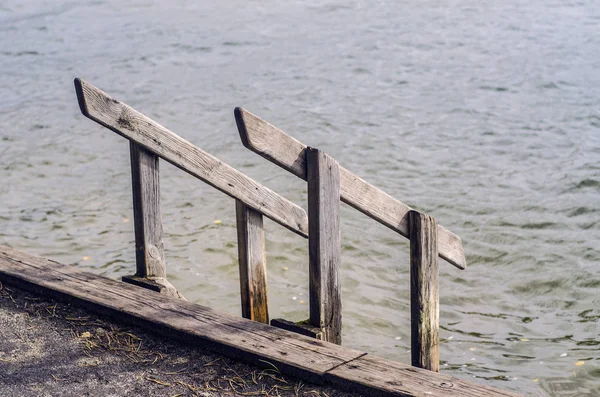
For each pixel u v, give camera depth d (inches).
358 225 408.8
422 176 487.2
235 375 156.9
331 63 794.2
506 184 474.0
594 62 784.3
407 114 622.2
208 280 337.4
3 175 475.8
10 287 196.2
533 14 1037.8
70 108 641.0
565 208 438.3
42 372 158.4
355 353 160.1
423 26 973.2
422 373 151.7
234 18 1030.4
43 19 1034.1
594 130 580.7
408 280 348.2
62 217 409.1
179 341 169.8
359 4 1121.4
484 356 285.9
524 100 661.3
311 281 171.6
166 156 172.7
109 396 149.6
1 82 730.8
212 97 674.8
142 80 737.6
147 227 188.1
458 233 404.8
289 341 164.9
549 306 331.0
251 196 177.9
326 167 164.9
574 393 260.8
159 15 1055.6
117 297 184.2
